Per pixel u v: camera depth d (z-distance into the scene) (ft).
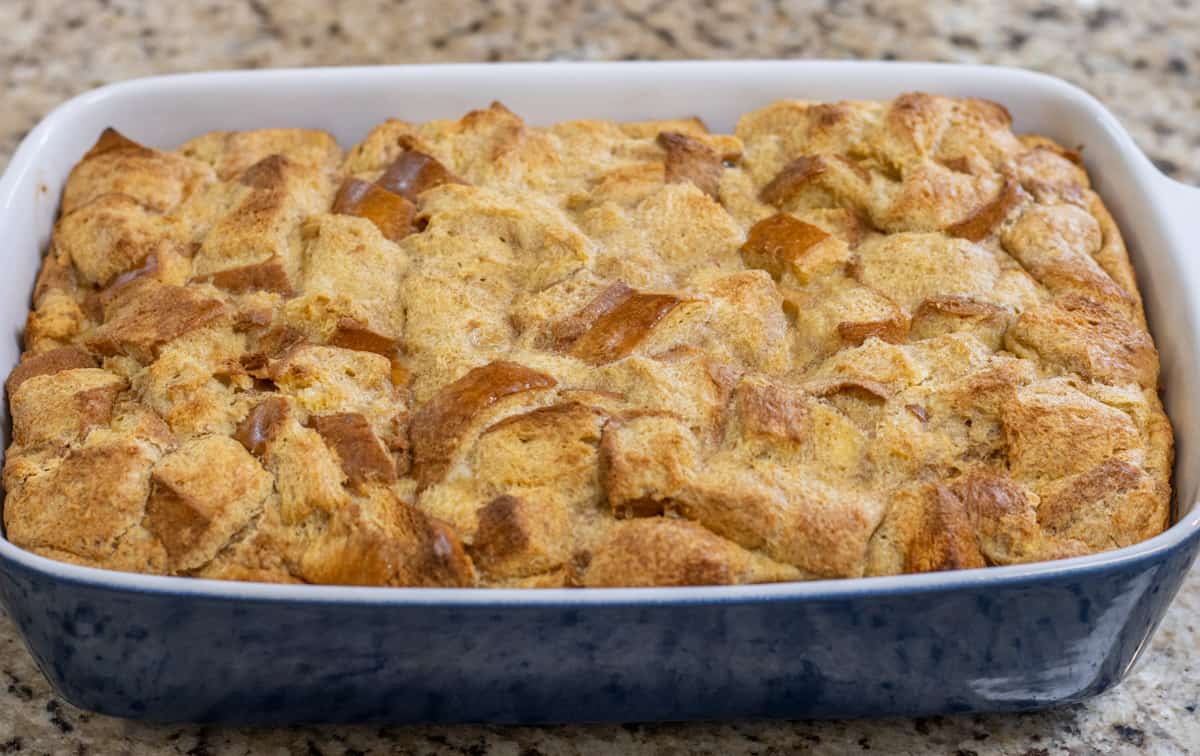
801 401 2.27
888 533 2.19
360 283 2.42
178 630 2.09
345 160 2.67
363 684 2.15
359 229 2.46
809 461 2.23
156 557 2.18
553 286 2.40
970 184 2.52
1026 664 2.15
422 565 2.15
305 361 2.31
